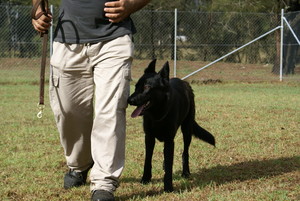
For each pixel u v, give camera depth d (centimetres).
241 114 1002
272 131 811
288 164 578
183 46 2098
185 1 2484
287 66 1930
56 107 424
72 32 406
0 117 947
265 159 610
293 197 435
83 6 400
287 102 1221
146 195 445
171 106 454
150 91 434
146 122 467
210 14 2205
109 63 396
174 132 466
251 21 2186
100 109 392
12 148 668
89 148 443
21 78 1706
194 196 436
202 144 693
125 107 399
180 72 1980
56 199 431
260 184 485
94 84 438
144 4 406
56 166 569
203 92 1467
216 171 545
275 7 2233
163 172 536
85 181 474
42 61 424
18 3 2428
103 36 398
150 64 462
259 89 1581
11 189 462
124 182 495
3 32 2000
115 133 390
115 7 391
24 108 1079
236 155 632
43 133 779
